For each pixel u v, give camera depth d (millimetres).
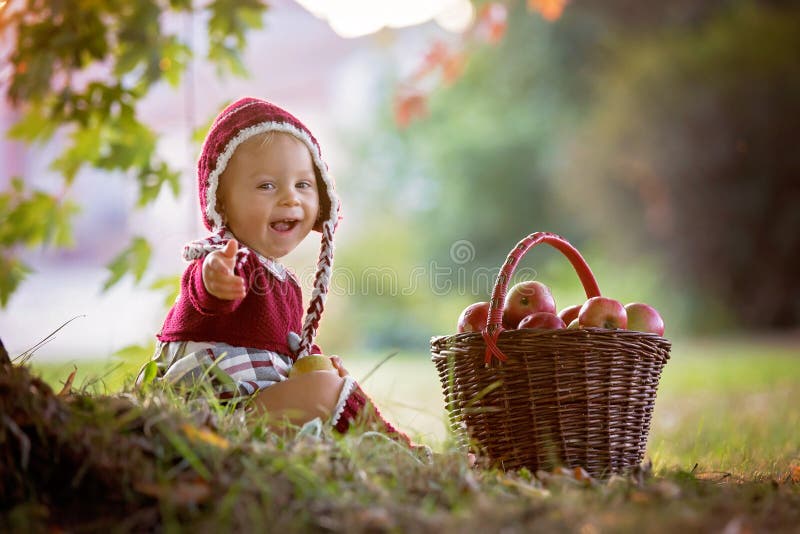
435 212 27344
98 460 2811
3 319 20078
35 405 2906
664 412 8094
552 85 27219
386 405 4184
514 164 26656
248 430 3359
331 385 3836
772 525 2820
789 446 5270
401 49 30984
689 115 21062
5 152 19328
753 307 20656
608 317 3758
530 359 3662
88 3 6059
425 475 3172
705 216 20891
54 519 2684
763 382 10016
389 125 29578
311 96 34094
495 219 26422
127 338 13242
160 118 21734
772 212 20391
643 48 23547
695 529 2656
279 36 34625
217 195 4246
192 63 6730
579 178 23516
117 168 6305
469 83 28000
